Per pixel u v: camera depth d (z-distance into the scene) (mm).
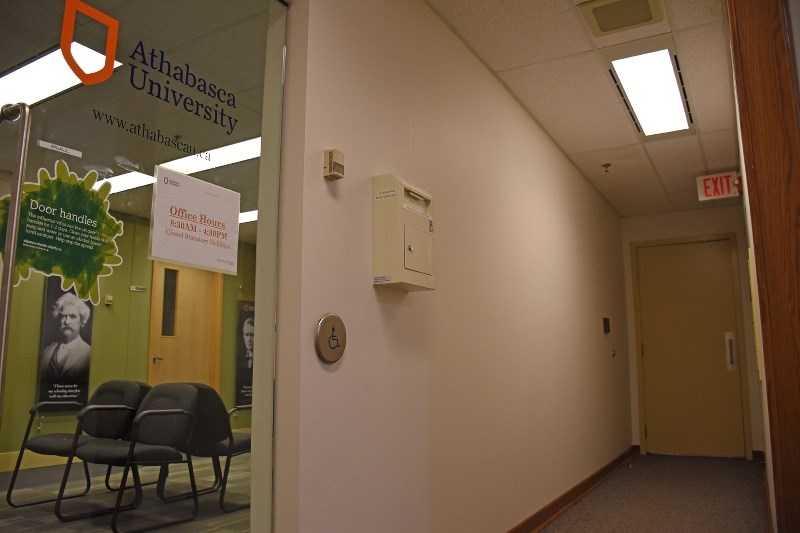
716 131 4094
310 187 1779
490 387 2893
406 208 2057
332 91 1911
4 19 1295
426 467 2271
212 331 1679
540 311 3695
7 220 1237
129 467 1467
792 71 1261
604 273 5488
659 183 5227
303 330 1699
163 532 1523
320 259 1793
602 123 3930
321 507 1698
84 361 1378
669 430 6000
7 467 1227
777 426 1195
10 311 1223
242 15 1847
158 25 1619
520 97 3533
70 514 1336
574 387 4273
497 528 2834
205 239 1677
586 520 3566
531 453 3355
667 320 6141
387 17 2270
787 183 1233
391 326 2123
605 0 2604
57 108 1370
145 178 1541
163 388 1548
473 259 2822
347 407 1848
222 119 1770
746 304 5832
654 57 3102
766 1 1300
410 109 2379
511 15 2699
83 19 1444
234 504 1668
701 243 6105
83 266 1389
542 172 3947
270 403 1700
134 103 1537
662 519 3576
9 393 1238
